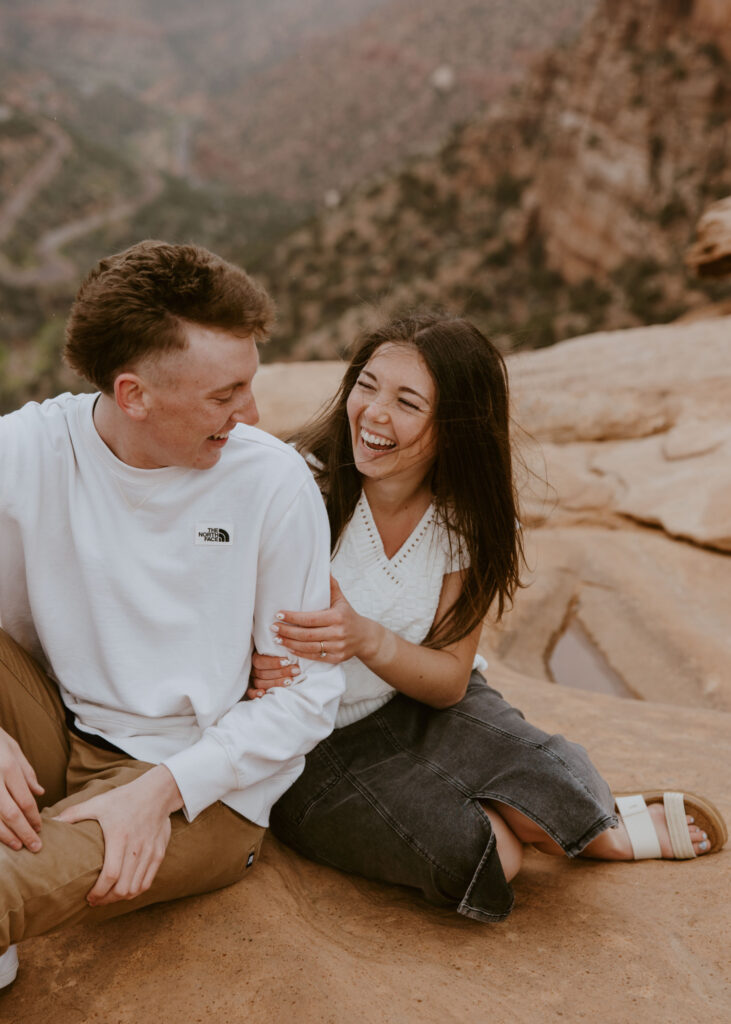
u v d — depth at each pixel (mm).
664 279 44625
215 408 1434
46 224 141250
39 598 1610
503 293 56000
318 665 1678
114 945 1674
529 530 5242
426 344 1762
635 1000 1557
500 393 1866
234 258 76438
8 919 1337
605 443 6000
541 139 60406
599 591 4637
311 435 2041
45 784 1713
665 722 2932
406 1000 1531
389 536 1939
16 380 90062
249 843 1706
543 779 1744
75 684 1653
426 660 1842
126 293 1349
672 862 2014
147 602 1572
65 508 1565
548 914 1826
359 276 61688
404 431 1778
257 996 1529
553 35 191125
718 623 4277
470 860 1688
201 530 1565
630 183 49500
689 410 5949
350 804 1826
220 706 1621
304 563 1639
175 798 1528
